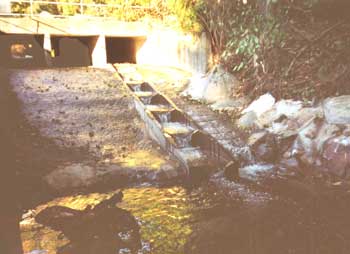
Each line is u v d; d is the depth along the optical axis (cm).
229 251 416
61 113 856
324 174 636
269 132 768
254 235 452
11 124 766
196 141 771
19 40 1680
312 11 888
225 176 661
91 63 1497
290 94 870
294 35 905
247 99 955
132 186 624
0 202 529
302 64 892
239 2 988
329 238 438
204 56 1135
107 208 534
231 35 1008
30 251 417
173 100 1002
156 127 786
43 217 500
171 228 475
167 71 1238
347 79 808
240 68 1032
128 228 477
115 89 1023
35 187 588
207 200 566
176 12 1188
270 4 882
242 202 554
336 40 862
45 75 1089
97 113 881
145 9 1431
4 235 444
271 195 575
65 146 730
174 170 668
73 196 579
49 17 1267
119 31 1366
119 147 757
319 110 748
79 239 446
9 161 643
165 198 575
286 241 434
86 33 1321
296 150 704
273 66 929
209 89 1004
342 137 649
